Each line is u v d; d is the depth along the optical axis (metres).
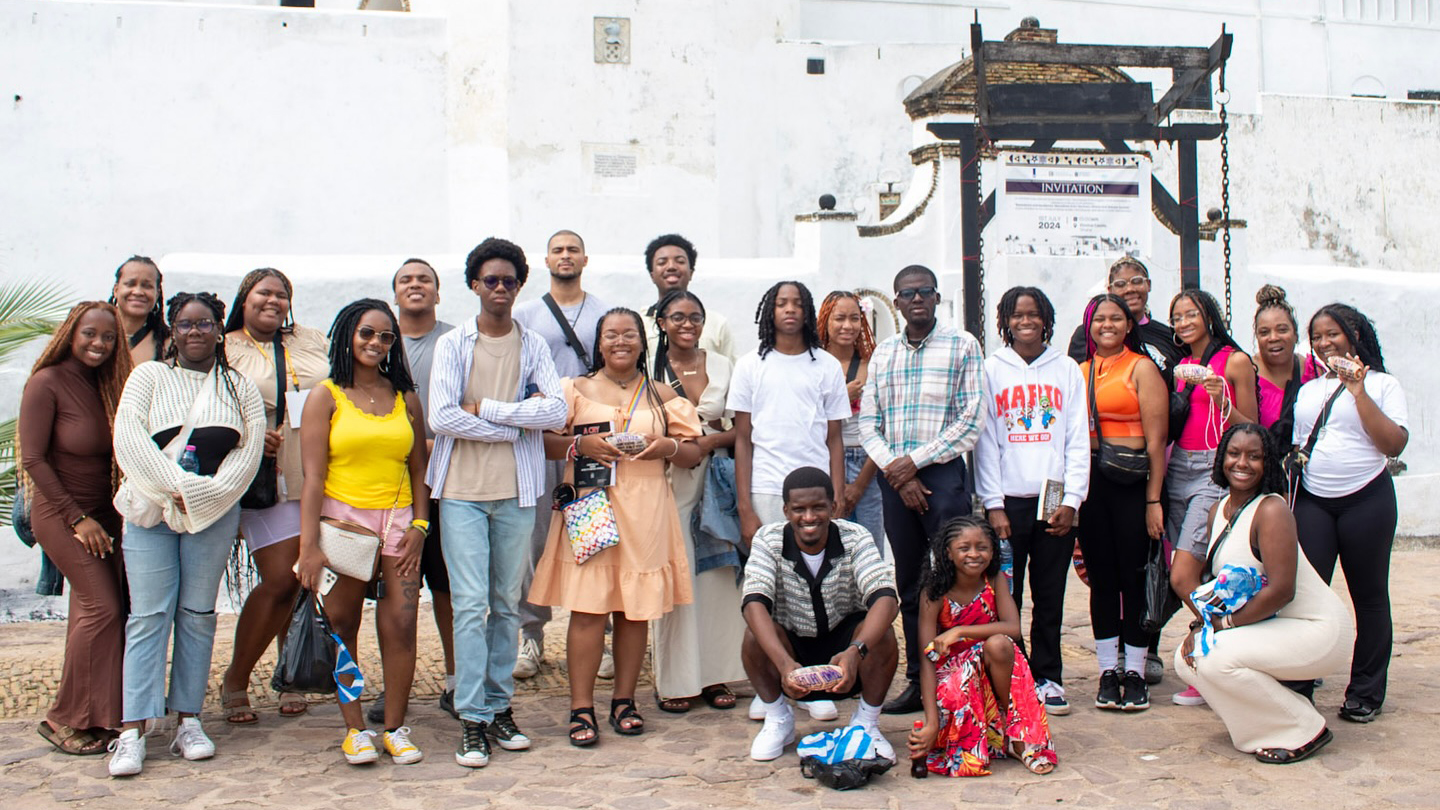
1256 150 17.28
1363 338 6.25
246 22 13.09
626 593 5.79
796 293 6.29
